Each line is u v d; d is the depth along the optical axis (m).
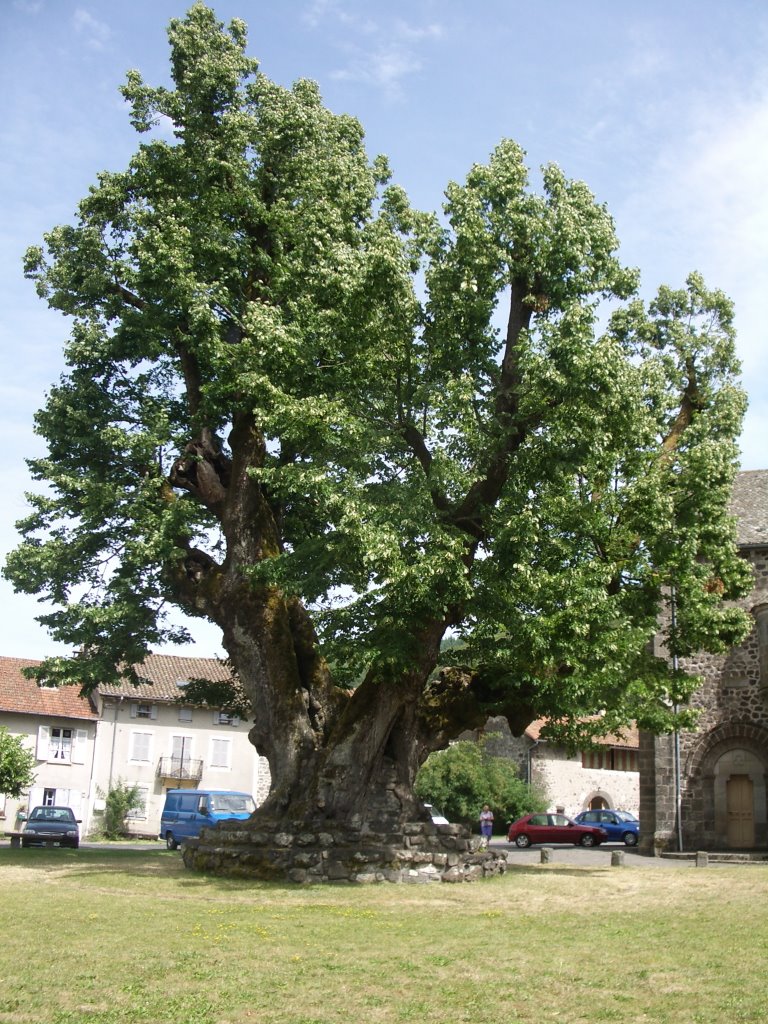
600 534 19.09
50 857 22.67
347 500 16.33
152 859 22.39
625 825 42.00
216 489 22.11
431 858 18.14
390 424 18.69
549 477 17.52
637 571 19.67
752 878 19.52
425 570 15.95
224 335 21.73
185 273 20.92
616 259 18.64
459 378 17.69
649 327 21.50
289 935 11.49
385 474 18.23
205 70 22.12
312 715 20.02
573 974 9.30
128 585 22.80
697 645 20.45
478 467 18.11
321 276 18.67
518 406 17.70
